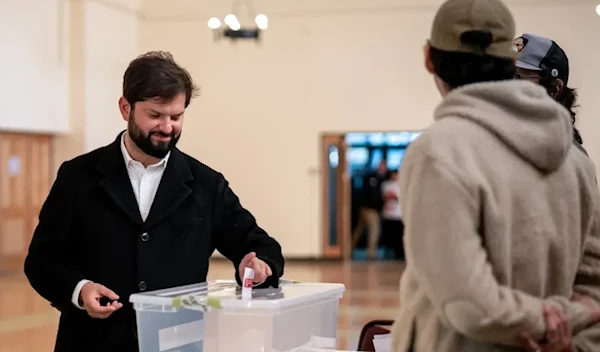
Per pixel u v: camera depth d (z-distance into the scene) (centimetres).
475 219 143
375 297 896
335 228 1351
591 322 153
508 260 147
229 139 1349
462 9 156
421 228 142
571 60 1236
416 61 1295
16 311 791
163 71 220
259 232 246
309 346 208
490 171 147
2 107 1077
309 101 1327
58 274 226
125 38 1293
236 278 231
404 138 1430
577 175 162
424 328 153
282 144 1338
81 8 1204
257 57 1337
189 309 198
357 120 1313
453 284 137
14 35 1097
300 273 1174
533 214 151
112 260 232
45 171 1192
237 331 190
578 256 161
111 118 1255
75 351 232
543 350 144
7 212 1117
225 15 1335
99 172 236
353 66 1312
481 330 138
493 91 151
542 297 154
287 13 1325
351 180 1443
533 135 149
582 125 1236
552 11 1240
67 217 235
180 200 236
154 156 229
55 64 1174
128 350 230
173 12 1345
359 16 1308
